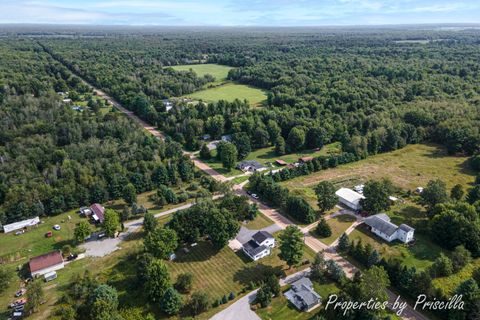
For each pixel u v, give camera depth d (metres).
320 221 92.88
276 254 85.00
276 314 67.69
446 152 147.00
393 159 141.50
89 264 82.50
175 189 118.12
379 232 90.94
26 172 112.12
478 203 93.50
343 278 74.00
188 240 89.31
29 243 91.00
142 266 76.50
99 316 63.84
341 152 148.25
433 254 83.81
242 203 98.38
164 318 67.31
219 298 71.75
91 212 104.00
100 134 145.00
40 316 67.44
